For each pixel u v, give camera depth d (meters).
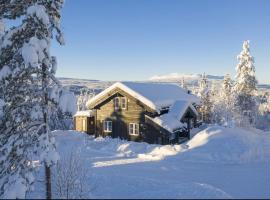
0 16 16.84
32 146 16.70
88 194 18.92
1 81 16.30
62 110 16.47
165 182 21.62
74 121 51.59
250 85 70.94
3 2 16.72
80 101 101.94
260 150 36.22
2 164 17.00
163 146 37.78
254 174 28.27
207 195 16.98
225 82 85.25
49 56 16.73
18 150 16.61
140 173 27.53
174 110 45.69
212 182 25.44
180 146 37.34
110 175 23.70
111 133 46.97
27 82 17.03
